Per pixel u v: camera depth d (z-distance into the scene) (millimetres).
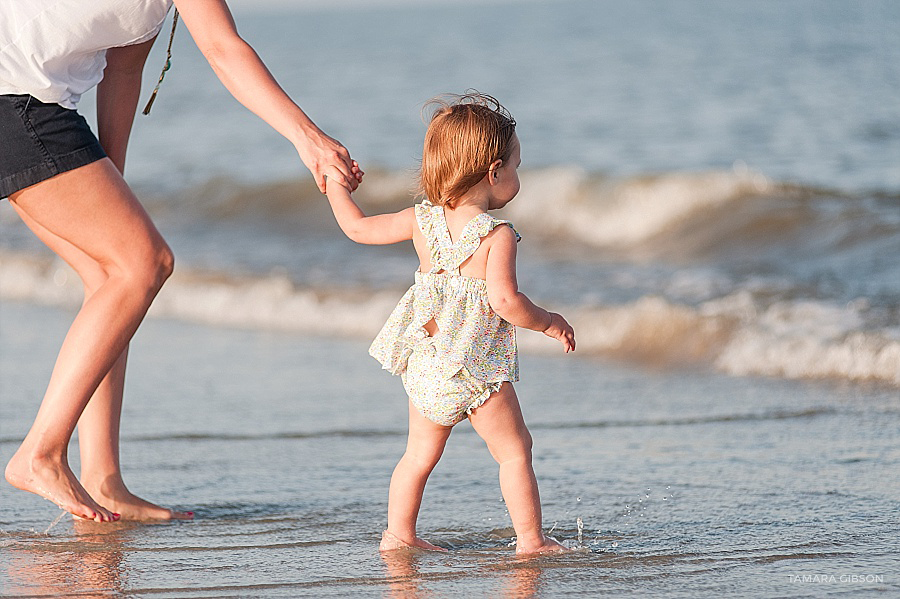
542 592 5344
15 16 5832
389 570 5754
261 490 7684
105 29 6043
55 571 5781
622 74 52688
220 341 14359
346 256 19812
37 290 18781
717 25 101500
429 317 6250
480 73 58781
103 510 6555
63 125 6070
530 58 69188
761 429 9055
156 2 6152
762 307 13117
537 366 12305
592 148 30844
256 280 17766
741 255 18016
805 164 25875
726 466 7957
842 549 5953
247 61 6434
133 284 6355
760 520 6617
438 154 6328
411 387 6219
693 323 12625
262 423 9797
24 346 13844
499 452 6250
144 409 10438
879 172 24250
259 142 36500
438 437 6250
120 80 6848
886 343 11086
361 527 6688
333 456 8617
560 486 7613
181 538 6477
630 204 21812
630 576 5586
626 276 16531
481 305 6219
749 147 29141
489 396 6145
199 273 18484
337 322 15297
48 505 7242
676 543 6211
